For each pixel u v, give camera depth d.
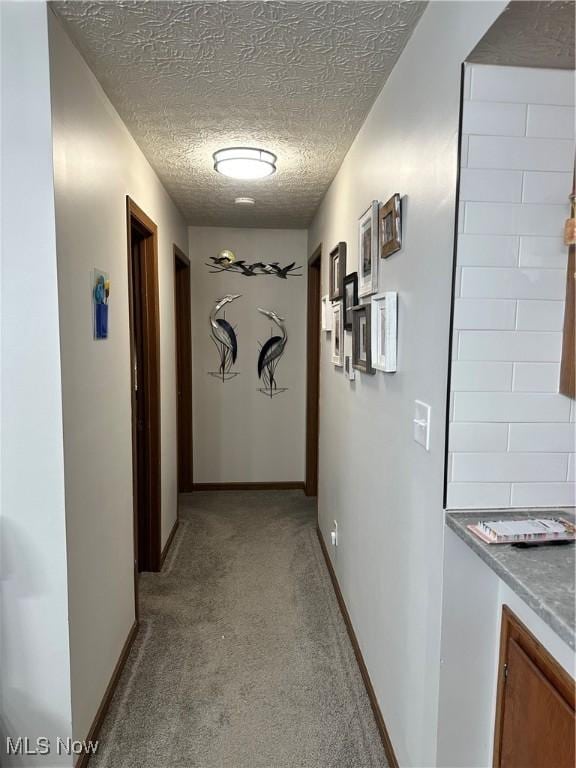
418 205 1.34
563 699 0.93
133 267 2.67
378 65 1.55
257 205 3.35
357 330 2.05
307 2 1.25
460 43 1.08
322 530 3.19
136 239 2.65
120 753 1.61
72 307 1.47
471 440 1.17
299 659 2.09
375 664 1.79
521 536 1.04
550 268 1.14
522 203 1.12
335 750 1.63
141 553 2.84
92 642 1.66
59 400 1.38
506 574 0.92
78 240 1.52
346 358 2.34
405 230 1.46
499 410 1.17
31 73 1.30
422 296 1.32
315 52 1.49
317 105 1.84
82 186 1.55
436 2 1.22
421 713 1.31
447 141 1.15
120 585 2.00
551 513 1.19
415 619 1.37
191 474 4.27
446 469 1.17
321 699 1.86
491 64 1.08
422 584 1.31
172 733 1.69
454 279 1.13
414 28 1.36
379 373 1.76
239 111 1.90
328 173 2.64
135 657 2.08
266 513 3.79
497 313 1.14
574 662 0.91
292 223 3.91
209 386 4.24
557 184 1.12
